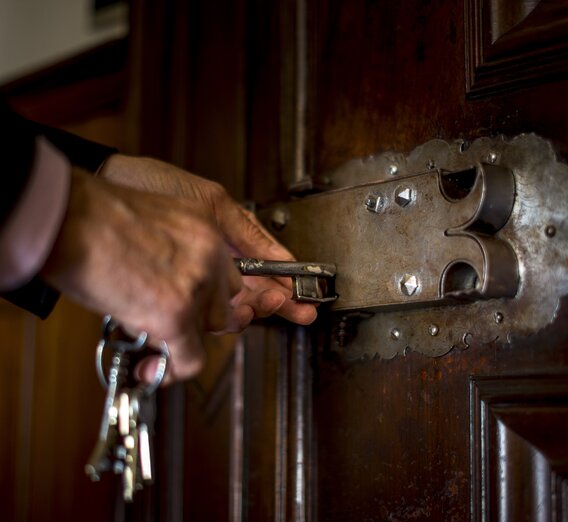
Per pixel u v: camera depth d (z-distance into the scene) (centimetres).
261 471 90
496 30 70
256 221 84
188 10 106
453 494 70
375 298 72
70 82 135
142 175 83
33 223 56
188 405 105
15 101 146
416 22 77
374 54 81
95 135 130
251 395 92
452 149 73
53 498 128
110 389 71
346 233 75
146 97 110
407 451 74
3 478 139
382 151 79
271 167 91
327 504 80
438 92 75
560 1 66
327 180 83
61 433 129
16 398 139
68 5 159
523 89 68
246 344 94
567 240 64
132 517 110
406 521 73
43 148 57
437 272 68
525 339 66
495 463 66
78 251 58
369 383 78
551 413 64
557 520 62
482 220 66
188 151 103
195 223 62
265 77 93
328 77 85
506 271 65
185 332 62
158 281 60
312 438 83
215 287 64
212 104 101
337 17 85
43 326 136
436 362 72
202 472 101
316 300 73
